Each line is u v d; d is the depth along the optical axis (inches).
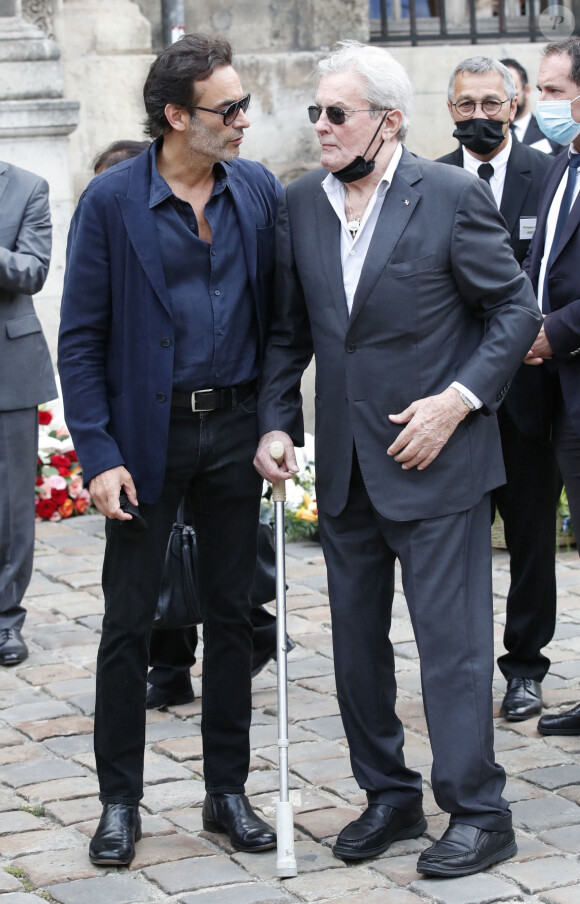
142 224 133.7
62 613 225.6
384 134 131.9
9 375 202.4
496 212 134.9
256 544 144.3
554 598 178.5
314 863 138.7
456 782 134.0
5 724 179.5
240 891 132.4
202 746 153.6
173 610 170.1
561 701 181.6
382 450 135.6
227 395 138.9
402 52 327.3
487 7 354.9
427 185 133.4
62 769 164.4
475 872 133.8
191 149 132.6
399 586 232.7
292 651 204.4
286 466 138.5
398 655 200.8
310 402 309.7
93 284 136.3
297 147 316.2
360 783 142.6
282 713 137.3
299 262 137.8
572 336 160.4
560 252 164.2
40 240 200.2
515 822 146.7
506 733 172.9
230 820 142.9
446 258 132.9
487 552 138.3
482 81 174.7
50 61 289.7
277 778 159.9
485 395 132.9
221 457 139.8
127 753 141.1
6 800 156.0
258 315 140.0
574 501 170.6
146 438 135.9
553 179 170.2
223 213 137.3
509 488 176.1
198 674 195.8
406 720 175.9
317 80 133.2
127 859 137.9
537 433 171.2
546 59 165.3
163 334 134.7
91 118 304.8
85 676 196.2
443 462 134.5
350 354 135.3
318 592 233.5
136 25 307.0
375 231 133.0
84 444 136.3
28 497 206.5
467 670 134.6
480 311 136.9
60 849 143.3
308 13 313.7
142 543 138.3
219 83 130.6
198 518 143.2
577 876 133.2
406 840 143.0
